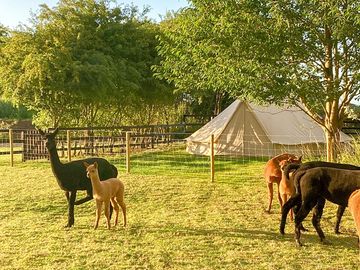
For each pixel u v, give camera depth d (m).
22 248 7.30
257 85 10.22
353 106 18.66
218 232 8.11
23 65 18.11
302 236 7.82
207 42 10.73
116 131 22.39
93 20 21.78
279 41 10.42
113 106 23.77
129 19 23.56
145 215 9.41
